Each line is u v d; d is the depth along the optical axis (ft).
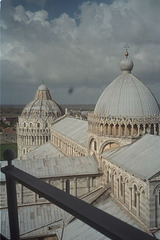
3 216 131.95
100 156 175.94
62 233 135.64
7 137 325.42
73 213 22.79
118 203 141.18
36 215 156.35
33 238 139.03
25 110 544.62
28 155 375.04
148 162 124.36
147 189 111.55
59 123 395.55
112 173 154.40
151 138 148.77
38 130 536.42
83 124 300.40
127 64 182.39
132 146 154.20
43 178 174.60
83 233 124.77
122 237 18.74
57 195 25.39
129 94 171.12
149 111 169.48
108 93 179.73
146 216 113.29
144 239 18.13
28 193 171.12
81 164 185.68
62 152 319.47
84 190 181.57
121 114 167.12
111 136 168.86
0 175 165.78
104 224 20.29
